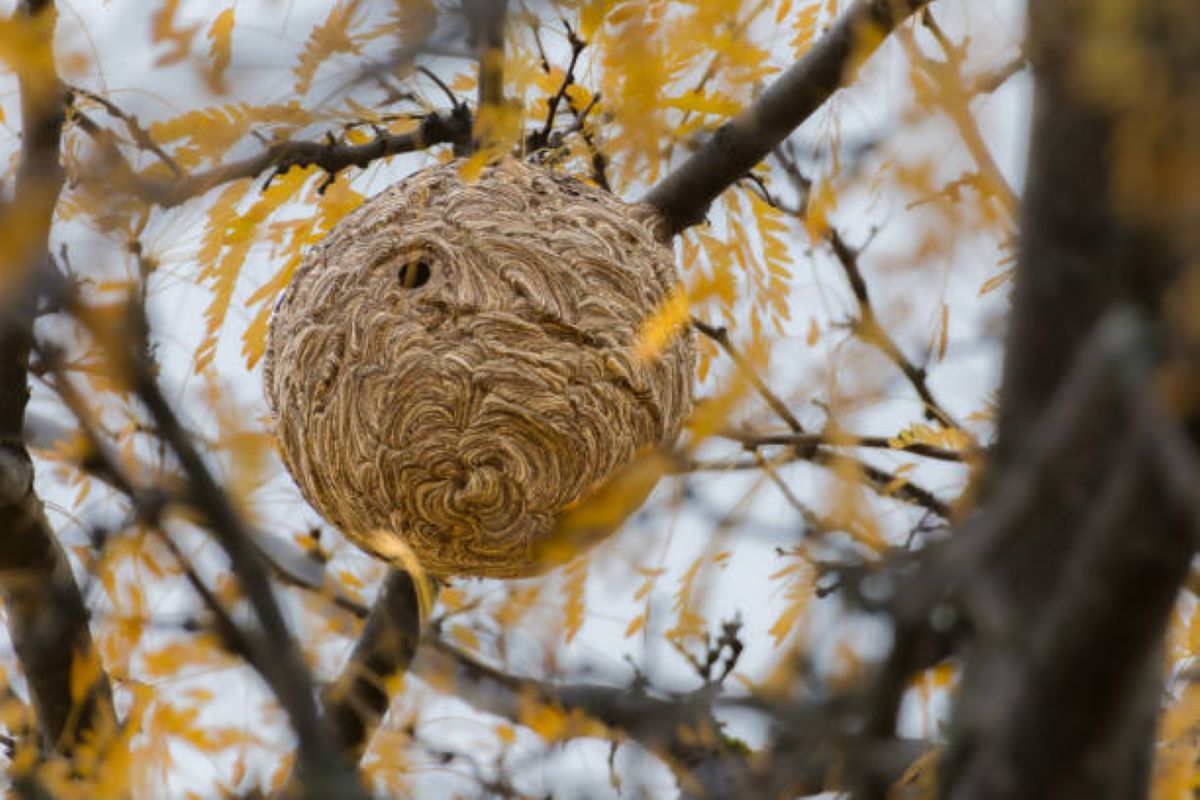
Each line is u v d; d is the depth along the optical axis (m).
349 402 9.84
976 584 4.78
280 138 7.07
